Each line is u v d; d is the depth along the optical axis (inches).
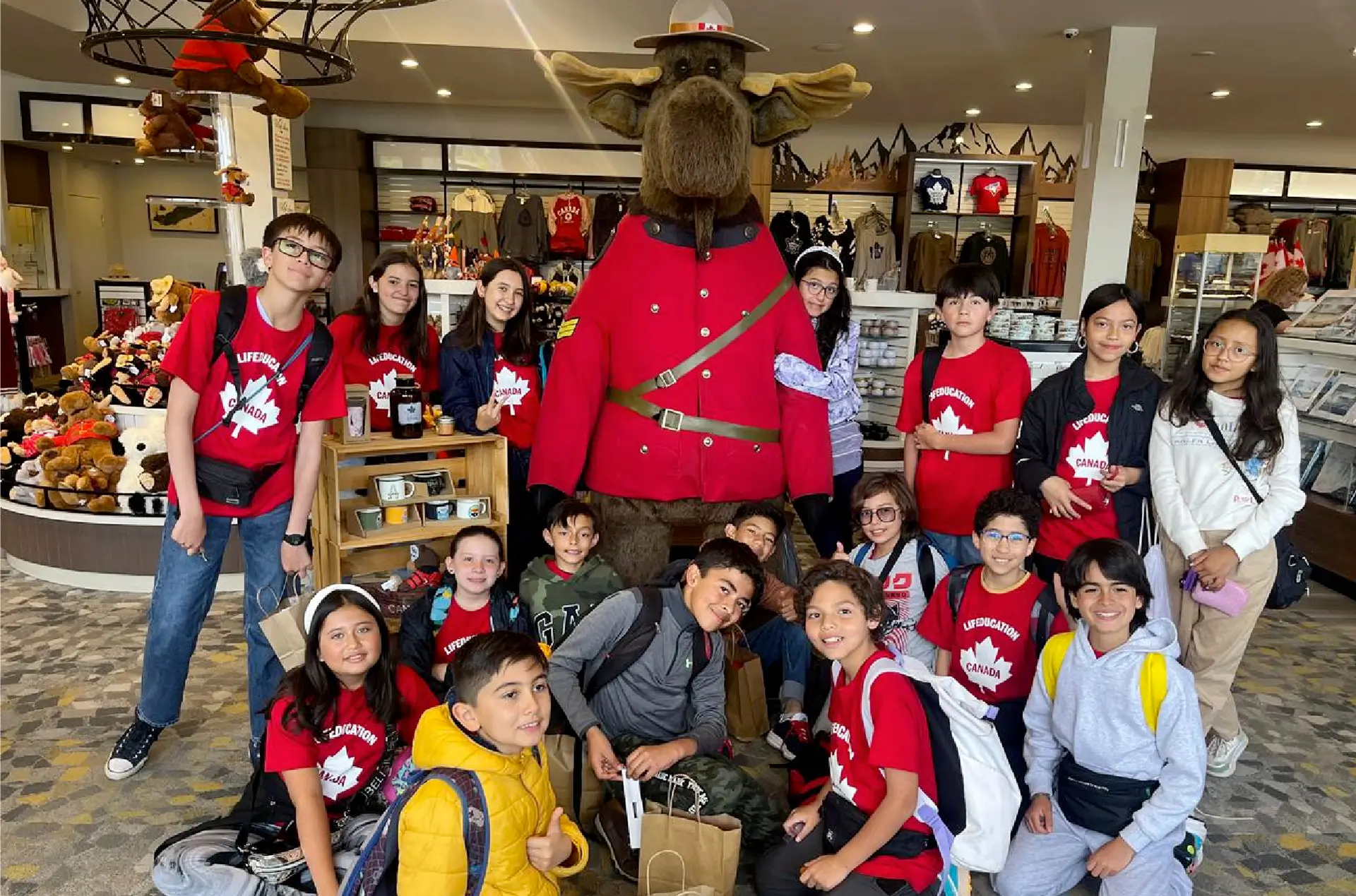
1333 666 137.3
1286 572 97.0
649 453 99.5
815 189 384.2
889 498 100.9
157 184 404.2
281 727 72.5
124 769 96.3
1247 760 108.3
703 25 96.9
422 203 365.1
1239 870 86.4
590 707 89.0
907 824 73.5
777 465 103.6
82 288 382.0
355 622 73.0
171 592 93.4
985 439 104.3
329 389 94.1
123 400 161.3
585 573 100.9
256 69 108.1
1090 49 243.6
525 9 238.2
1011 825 75.9
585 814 88.4
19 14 219.8
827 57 264.2
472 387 124.0
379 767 79.1
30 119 312.8
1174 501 94.8
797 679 110.8
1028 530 87.7
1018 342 180.5
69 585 155.5
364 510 108.8
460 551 95.6
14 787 94.7
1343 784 103.2
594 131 379.9
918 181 375.6
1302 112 336.8
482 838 59.4
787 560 120.9
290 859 72.9
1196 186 371.6
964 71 280.5
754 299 100.4
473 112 373.7
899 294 235.8
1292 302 245.6
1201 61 258.5
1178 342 297.9
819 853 78.2
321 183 344.8
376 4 72.1
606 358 101.9
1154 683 75.0
